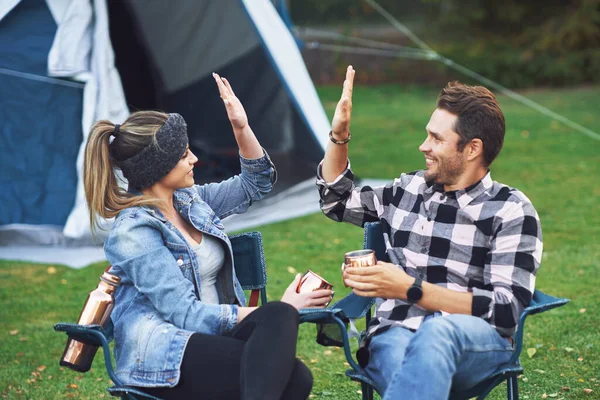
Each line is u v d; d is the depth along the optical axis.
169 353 2.19
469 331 2.18
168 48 8.38
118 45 8.43
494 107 2.38
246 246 2.62
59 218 5.79
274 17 7.08
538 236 2.36
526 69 14.92
